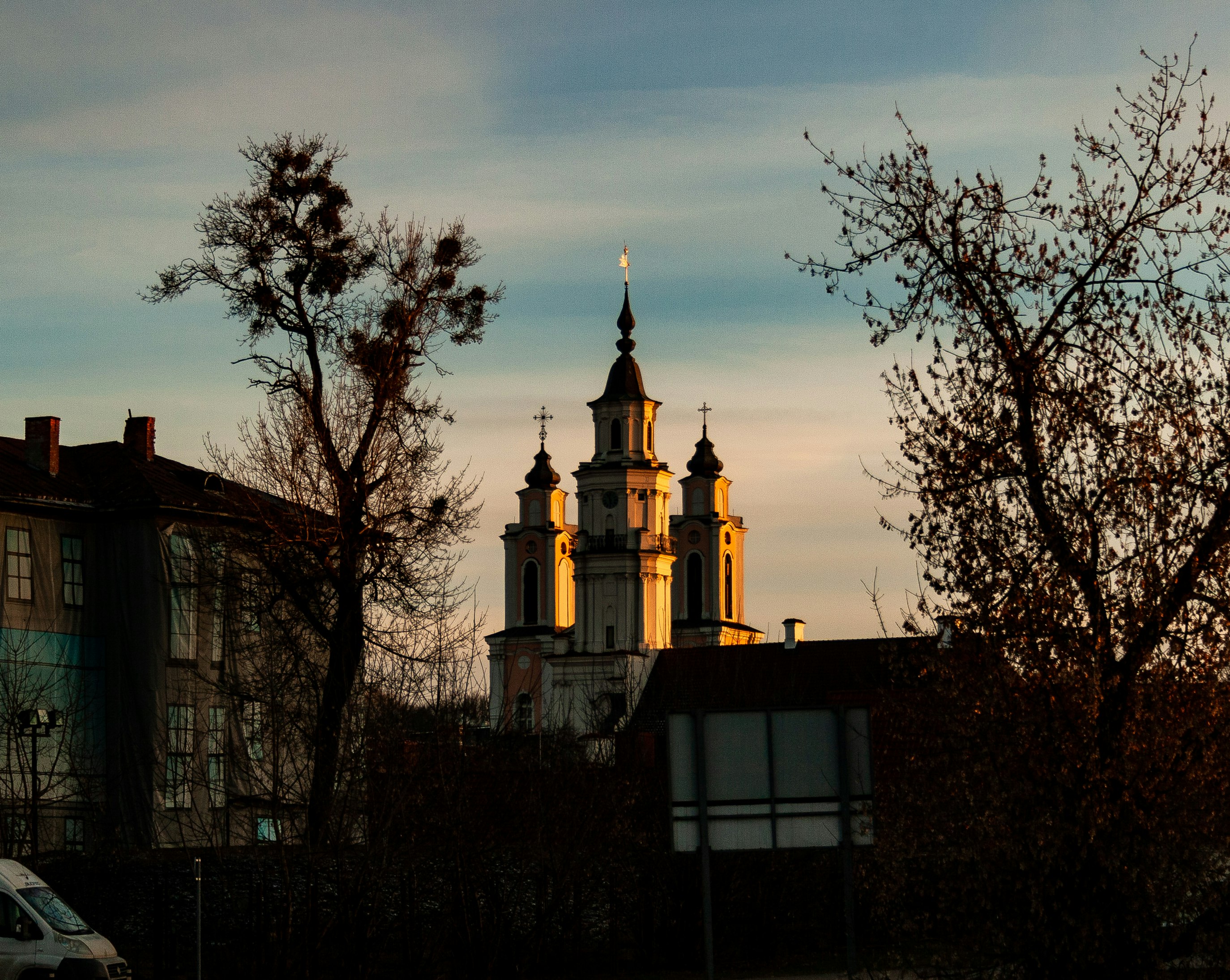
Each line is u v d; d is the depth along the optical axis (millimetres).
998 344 18172
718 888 32094
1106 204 18234
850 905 16703
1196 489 17484
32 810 33938
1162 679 17281
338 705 28016
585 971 30828
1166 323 17922
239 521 39094
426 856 27547
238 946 26734
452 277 42969
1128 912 16703
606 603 126000
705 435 139000
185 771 34906
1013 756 17219
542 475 136750
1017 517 17969
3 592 40438
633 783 30812
